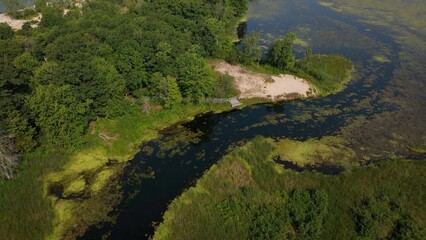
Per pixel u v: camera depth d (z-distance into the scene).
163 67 91.06
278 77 103.31
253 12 161.88
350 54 120.31
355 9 165.88
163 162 73.62
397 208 58.09
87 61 80.31
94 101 79.56
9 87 72.81
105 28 103.69
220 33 111.38
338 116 88.50
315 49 123.44
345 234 55.12
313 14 158.50
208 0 137.88
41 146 73.12
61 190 66.62
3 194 62.62
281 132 82.75
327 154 75.19
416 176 65.94
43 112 69.69
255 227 55.69
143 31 99.88
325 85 101.00
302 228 54.97
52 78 75.25
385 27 143.88
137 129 81.75
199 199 62.28
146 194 65.56
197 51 104.44
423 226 55.00
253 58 107.00
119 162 73.81
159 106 88.94
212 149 77.19
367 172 67.31
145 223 59.50
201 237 55.38
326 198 59.94
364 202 59.94
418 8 166.38
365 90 99.69
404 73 108.38
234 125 85.75
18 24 135.25
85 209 62.53
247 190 62.12
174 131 83.44
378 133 82.00
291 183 64.81
